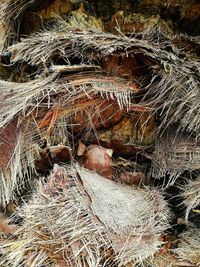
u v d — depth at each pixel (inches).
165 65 18.6
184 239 19.3
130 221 17.9
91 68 19.6
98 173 20.5
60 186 18.4
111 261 17.0
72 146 21.1
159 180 21.1
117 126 21.1
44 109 19.2
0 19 24.0
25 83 19.4
